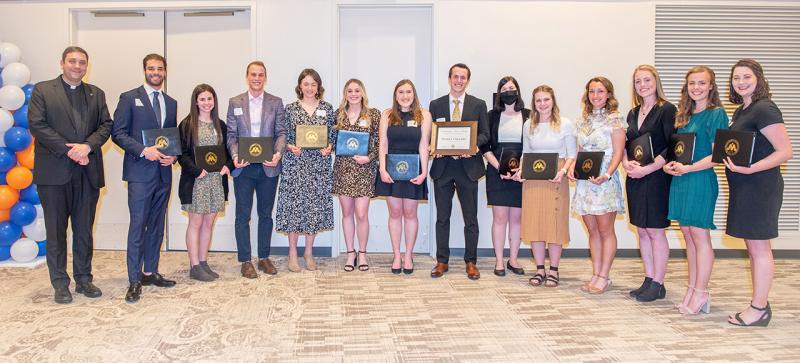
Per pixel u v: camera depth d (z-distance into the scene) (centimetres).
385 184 392
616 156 326
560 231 354
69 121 315
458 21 468
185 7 467
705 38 479
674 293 355
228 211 486
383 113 394
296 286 365
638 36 471
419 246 489
